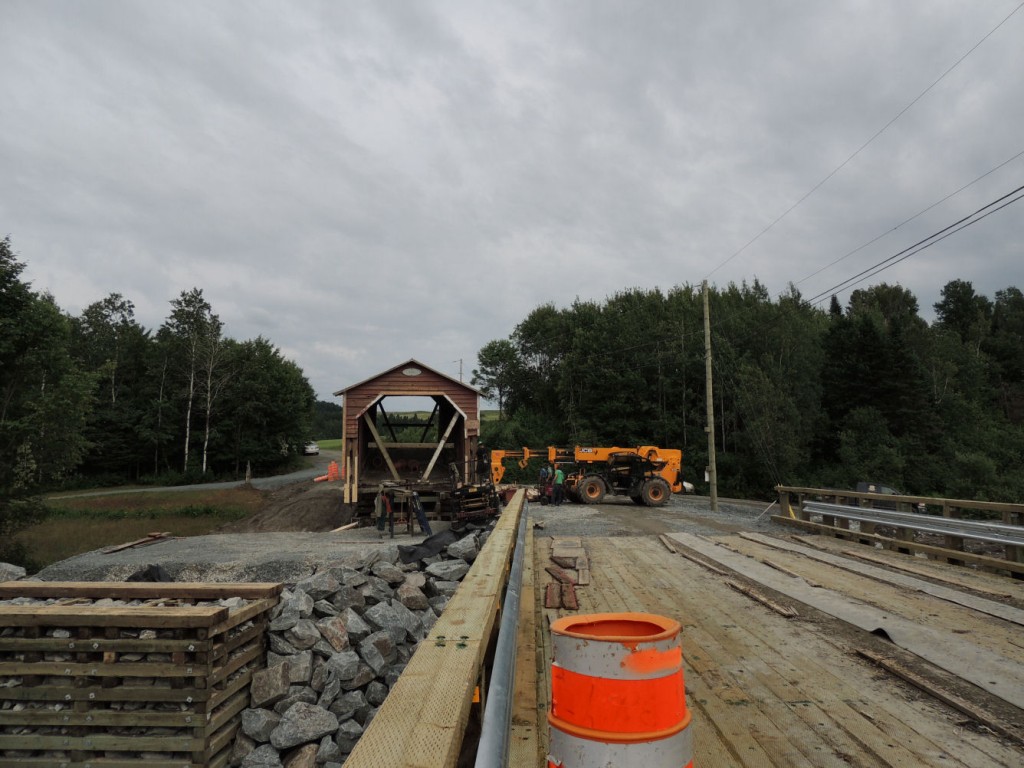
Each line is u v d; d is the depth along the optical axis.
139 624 7.82
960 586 8.72
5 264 27.52
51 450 29.03
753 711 4.47
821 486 45.00
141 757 7.65
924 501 11.73
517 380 61.66
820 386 50.59
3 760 7.62
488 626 3.75
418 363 22.47
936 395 56.62
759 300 58.06
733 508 26.28
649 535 15.70
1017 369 78.50
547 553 12.21
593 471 27.59
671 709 2.07
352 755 1.72
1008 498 44.16
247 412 63.62
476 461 21.67
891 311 97.50
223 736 8.07
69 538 26.95
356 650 10.45
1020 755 3.77
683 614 7.38
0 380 27.86
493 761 1.57
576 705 2.08
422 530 18.22
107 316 70.88
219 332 64.50
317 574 11.84
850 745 3.90
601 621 2.31
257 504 37.31
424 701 2.20
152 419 59.81
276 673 8.90
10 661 7.81
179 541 17.77
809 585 8.89
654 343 50.78
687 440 49.34
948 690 4.82
